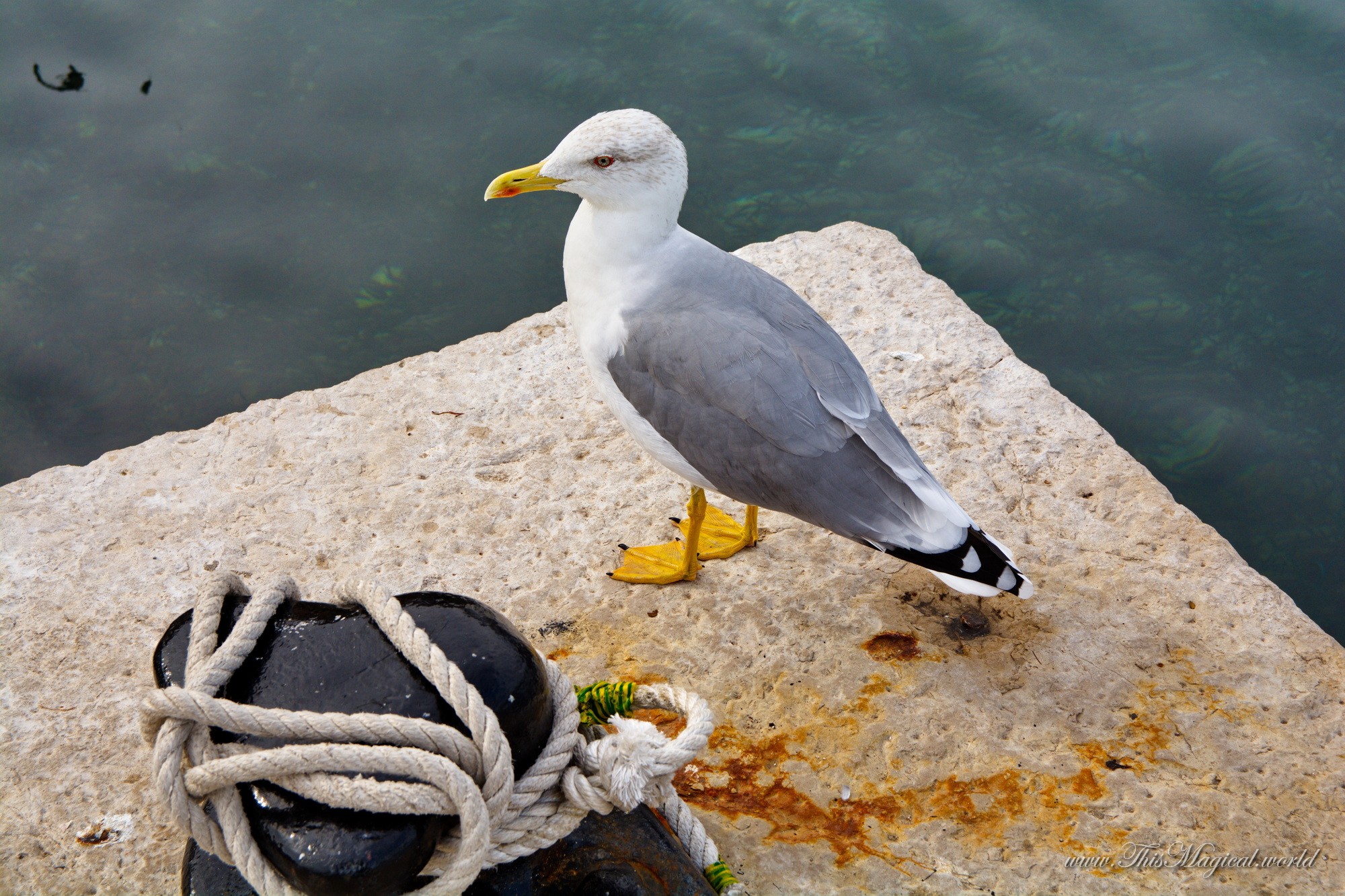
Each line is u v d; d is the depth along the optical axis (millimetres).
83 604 4051
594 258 3992
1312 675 3791
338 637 2189
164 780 2074
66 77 7676
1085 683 3777
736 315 3838
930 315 5305
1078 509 4418
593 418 4863
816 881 3219
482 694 2145
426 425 4812
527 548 4316
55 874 3248
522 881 2369
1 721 3660
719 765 3539
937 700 3721
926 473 3781
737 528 4398
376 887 2014
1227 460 6035
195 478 4559
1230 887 3201
